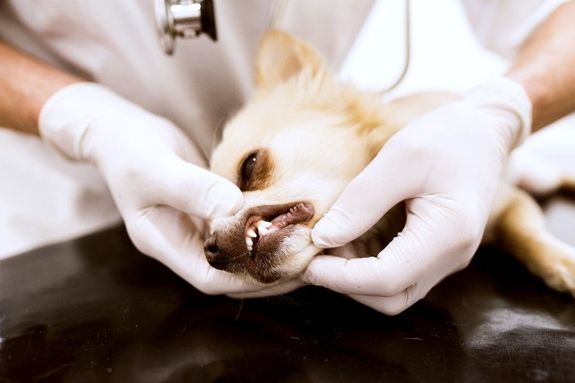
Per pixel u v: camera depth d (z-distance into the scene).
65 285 0.50
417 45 0.97
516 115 0.46
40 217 0.64
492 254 0.54
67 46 0.59
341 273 0.42
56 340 0.42
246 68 0.63
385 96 0.57
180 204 0.45
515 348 0.40
